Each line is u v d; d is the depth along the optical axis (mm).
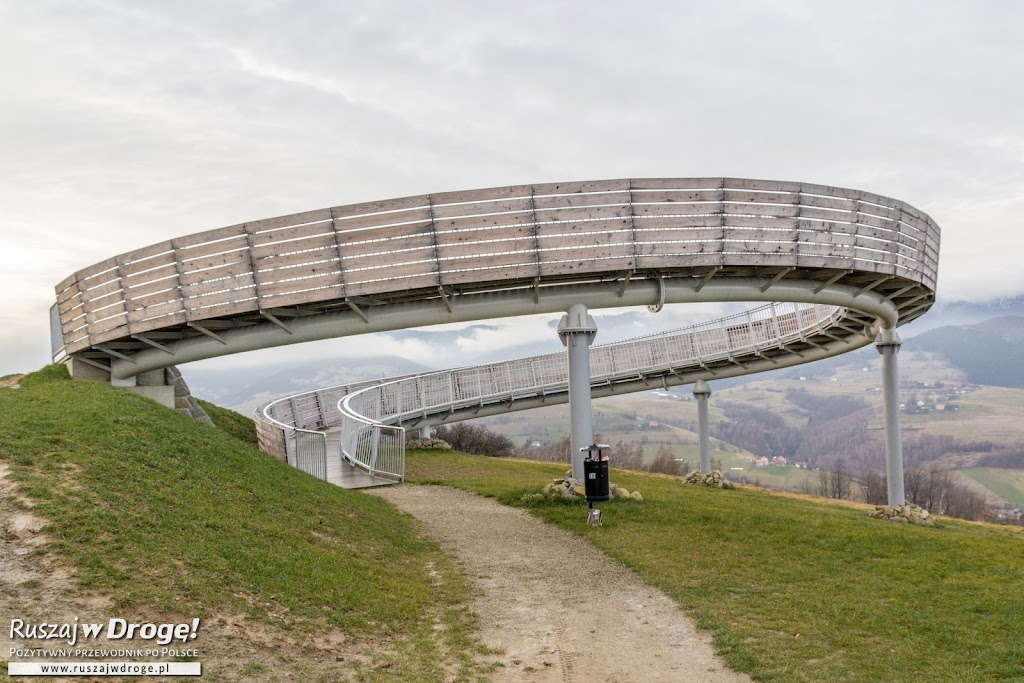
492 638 10469
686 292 23531
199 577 9875
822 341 34875
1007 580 13109
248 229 22484
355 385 46625
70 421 15180
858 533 16688
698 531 17078
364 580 12039
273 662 8289
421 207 21234
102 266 24875
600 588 13047
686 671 9414
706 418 38250
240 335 24656
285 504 15102
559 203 21062
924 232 26906
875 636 10586
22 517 10141
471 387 41812
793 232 22672
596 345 39125
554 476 32250
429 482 26688
